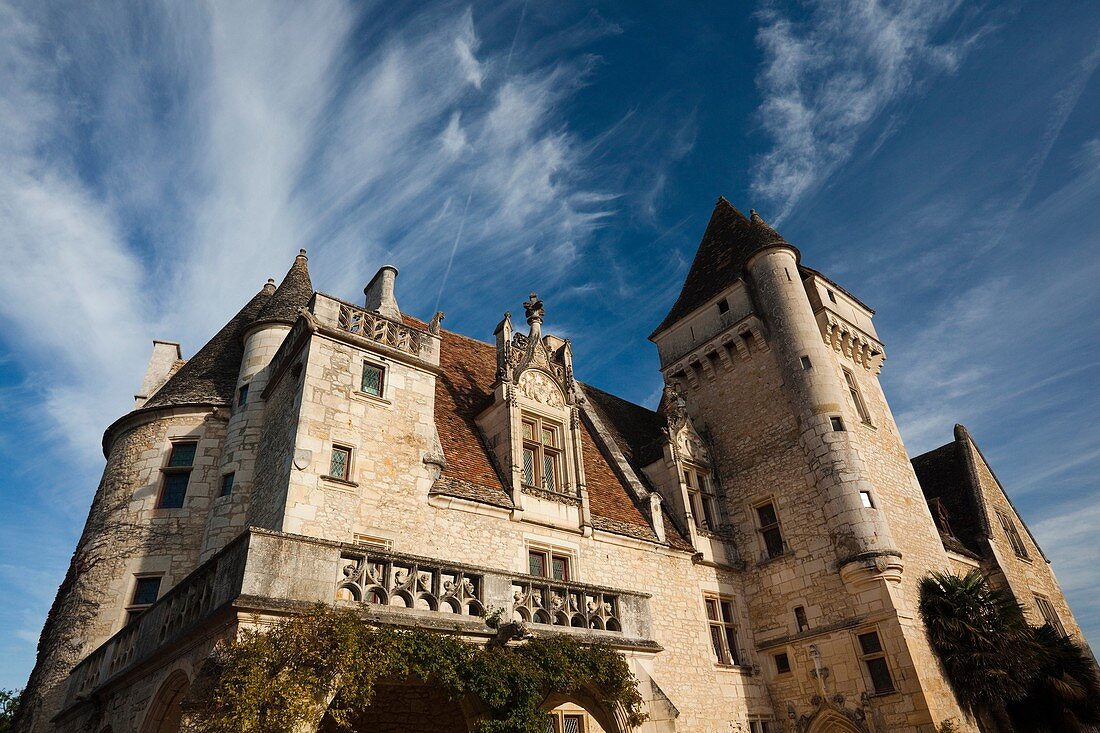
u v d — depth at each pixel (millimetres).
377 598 10492
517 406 18062
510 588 11930
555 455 18828
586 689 12398
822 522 20297
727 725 17906
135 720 10883
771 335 23953
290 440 13586
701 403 25719
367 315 15727
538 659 11164
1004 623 18844
